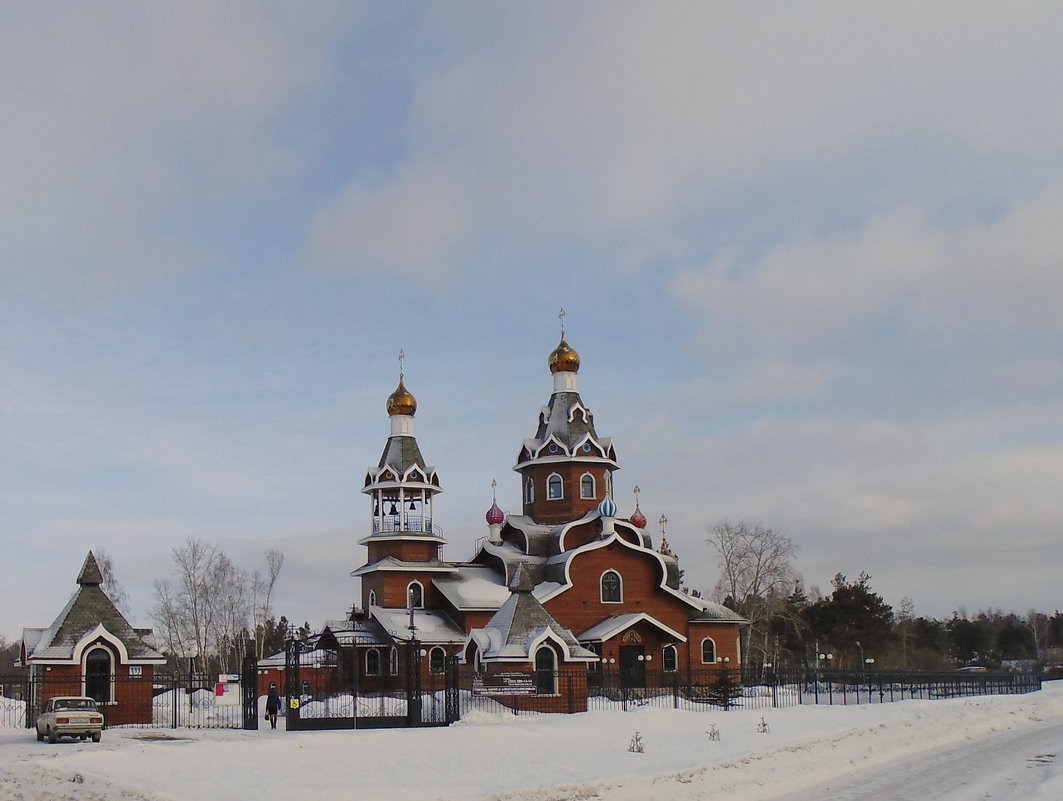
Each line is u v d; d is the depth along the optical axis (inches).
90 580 2172.7
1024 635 6638.8
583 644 2903.5
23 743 1615.4
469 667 2449.6
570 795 1018.1
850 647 4264.3
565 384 3329.2
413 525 3186.5
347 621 3058.6
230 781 1085.8
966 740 1644.9
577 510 3203.7
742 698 2591.0
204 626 4101.9
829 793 1083.9
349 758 1296.8
